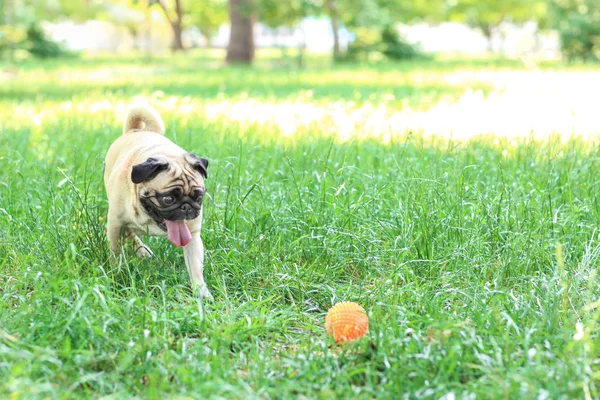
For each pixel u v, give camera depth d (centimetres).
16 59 1467
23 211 274
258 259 250
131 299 216
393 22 1560
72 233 253
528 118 432
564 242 252
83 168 322
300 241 259
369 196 278
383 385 196
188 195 230
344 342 211
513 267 243
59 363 198
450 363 199
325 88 740
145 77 952
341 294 239
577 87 648
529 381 191
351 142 348
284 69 1170
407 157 317
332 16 1447
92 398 192
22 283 231
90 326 206
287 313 226
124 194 239
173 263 254
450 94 647
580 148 325
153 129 263
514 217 259
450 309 228
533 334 209
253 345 210
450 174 291
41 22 2036
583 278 229
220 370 199
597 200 278
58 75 996
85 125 415
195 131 379
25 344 201
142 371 199
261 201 282
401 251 249
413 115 466
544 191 272
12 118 452
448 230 257
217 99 583
